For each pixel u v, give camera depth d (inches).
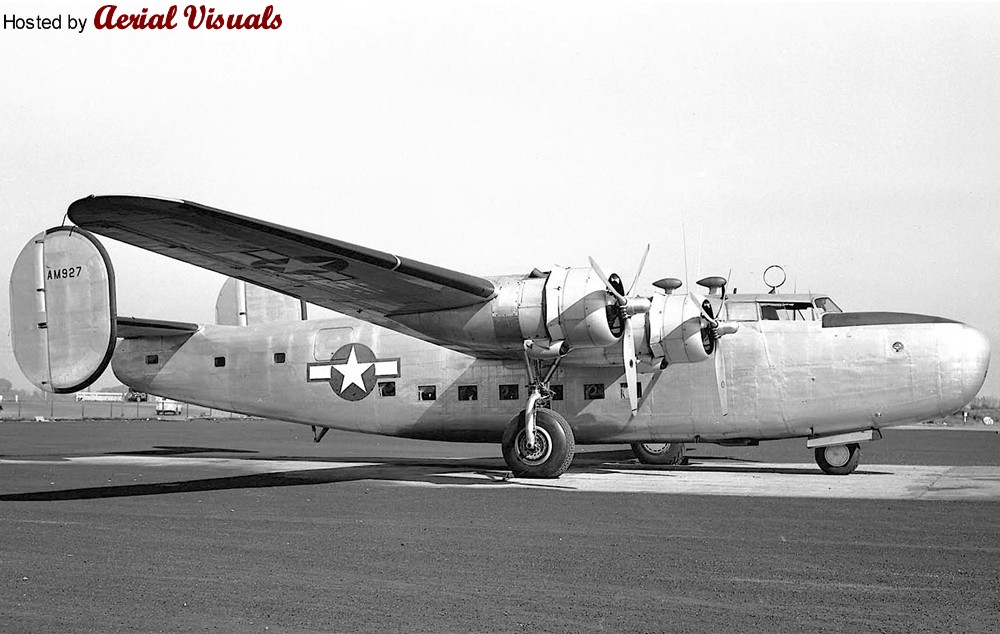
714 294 515.8
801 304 497.4
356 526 289.1
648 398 503.2
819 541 253.6
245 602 185.8
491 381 534.9
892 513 312.2
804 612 174.7
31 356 447.5
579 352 476.7
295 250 386.9
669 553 237.1
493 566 221.5
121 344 639.1
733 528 280.4
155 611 178.5
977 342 469.7
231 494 389.7
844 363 478.3
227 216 342.6
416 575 211.2
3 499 371.6
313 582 204.2
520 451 462.9
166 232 365.4
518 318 446.6
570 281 442.6
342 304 474.3
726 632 161.8
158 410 2474.2
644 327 463.8
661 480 453.4
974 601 182.4
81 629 165.8
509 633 162.9
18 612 177.9
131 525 292.8
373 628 166.6
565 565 221.6
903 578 204.1
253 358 603.5
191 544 254.4
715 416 493.7
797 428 487.2
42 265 450.3
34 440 1005.8
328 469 542.3
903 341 473.1
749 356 491.8
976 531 270.5
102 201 323.3
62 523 298.0
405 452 788.6
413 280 419.5
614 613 175.5
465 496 378.0
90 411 2694.4
